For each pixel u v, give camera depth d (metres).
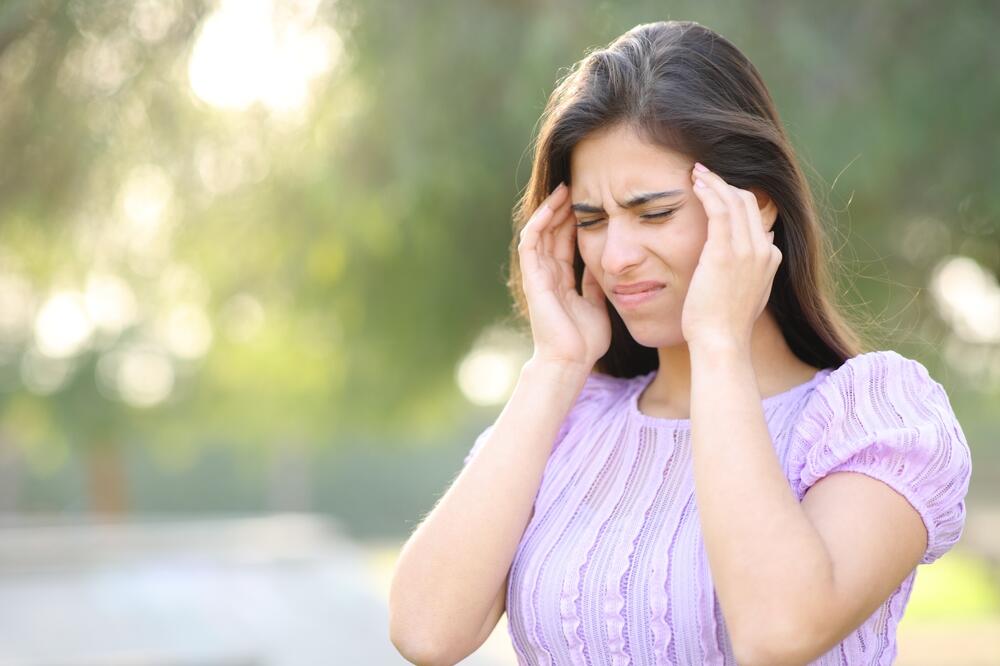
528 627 1.85
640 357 2.12
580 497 1.92
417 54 5.73
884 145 5.30
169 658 6.11
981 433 18.95
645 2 5.14
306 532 14.30
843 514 1.62
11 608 9.40
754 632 1.53
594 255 1.85
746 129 1.77
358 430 8.58
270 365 8.22
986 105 5.45
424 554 1.85
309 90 5.75
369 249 6.53
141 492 22.41
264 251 6.33
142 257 6.00
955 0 5.53
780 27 5.24
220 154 5.65
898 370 1.77
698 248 1.78
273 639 7.98
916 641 8.87
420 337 7.02
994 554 14.00
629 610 1.76
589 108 1.79
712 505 1.60
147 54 4.93
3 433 19.81
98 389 15.42
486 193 6.04
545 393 1.92
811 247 1.84
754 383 1.67
